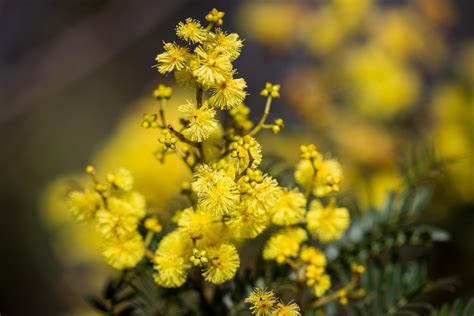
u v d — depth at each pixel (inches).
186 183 10.9
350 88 23.1
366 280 11.6
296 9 25.6
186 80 10.1
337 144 21.5
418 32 24.2
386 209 12.0
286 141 21.5
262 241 12.0
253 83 31.4
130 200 10.8
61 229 23.6
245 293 11.1
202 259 10.0
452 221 19.6
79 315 23.1
